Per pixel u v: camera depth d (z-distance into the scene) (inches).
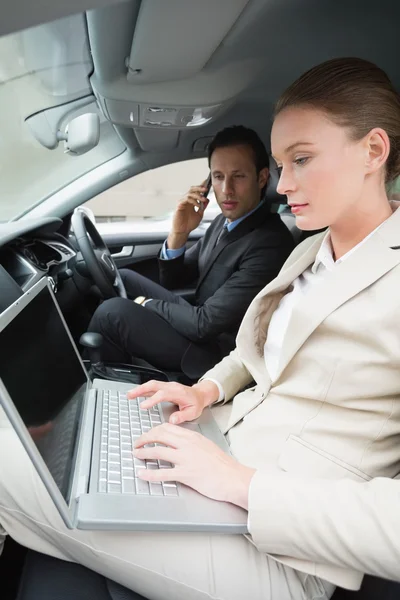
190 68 50.7
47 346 35.5
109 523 25.3
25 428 24.5
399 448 30.9
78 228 73.4
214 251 73.9
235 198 69.0
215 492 28.0
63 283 74.0
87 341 62.7
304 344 32.2
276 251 68.3
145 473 28.5
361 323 28.9
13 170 81.0
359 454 30.5
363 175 29.2
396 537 23.7
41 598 31.2
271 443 33.0
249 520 26.4
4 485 30.1
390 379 28.9
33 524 30.8
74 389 37.9
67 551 31.1
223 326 67.6
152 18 38.4
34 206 84.1
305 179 29.3
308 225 30.6
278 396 34.9
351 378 29.9
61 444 30.2
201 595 28.5
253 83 57.7
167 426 31.5
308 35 45.7
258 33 44.3
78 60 53.6
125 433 34.6
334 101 27.9
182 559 28.1
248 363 38.5
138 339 67.4
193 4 36.5
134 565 28.5
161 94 55.7
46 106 71.6
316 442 31.4
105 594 32.1
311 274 36.8
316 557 25.9
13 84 69.5
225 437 37.3
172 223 84.4
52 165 82.5
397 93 30.0
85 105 70.7
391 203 32.3
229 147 67.2
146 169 87.4
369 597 29.4
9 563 38.0
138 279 85.0
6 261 66.9
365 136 28.3
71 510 26.0
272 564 28.7
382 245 29.6
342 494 25.9
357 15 42.2
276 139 29.9
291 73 55.5
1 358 26.8
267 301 39.5
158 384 38.3
